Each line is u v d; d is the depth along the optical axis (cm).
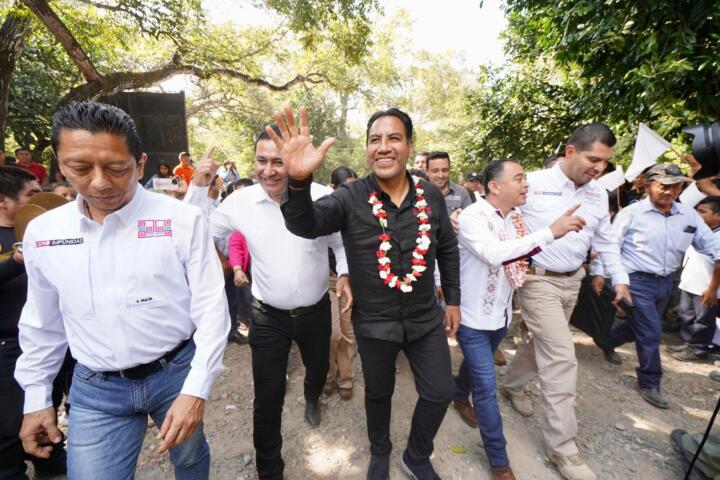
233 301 388
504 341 403
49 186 296
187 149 1091
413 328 191
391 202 188
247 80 1288
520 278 223
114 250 134
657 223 303
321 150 144
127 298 136
